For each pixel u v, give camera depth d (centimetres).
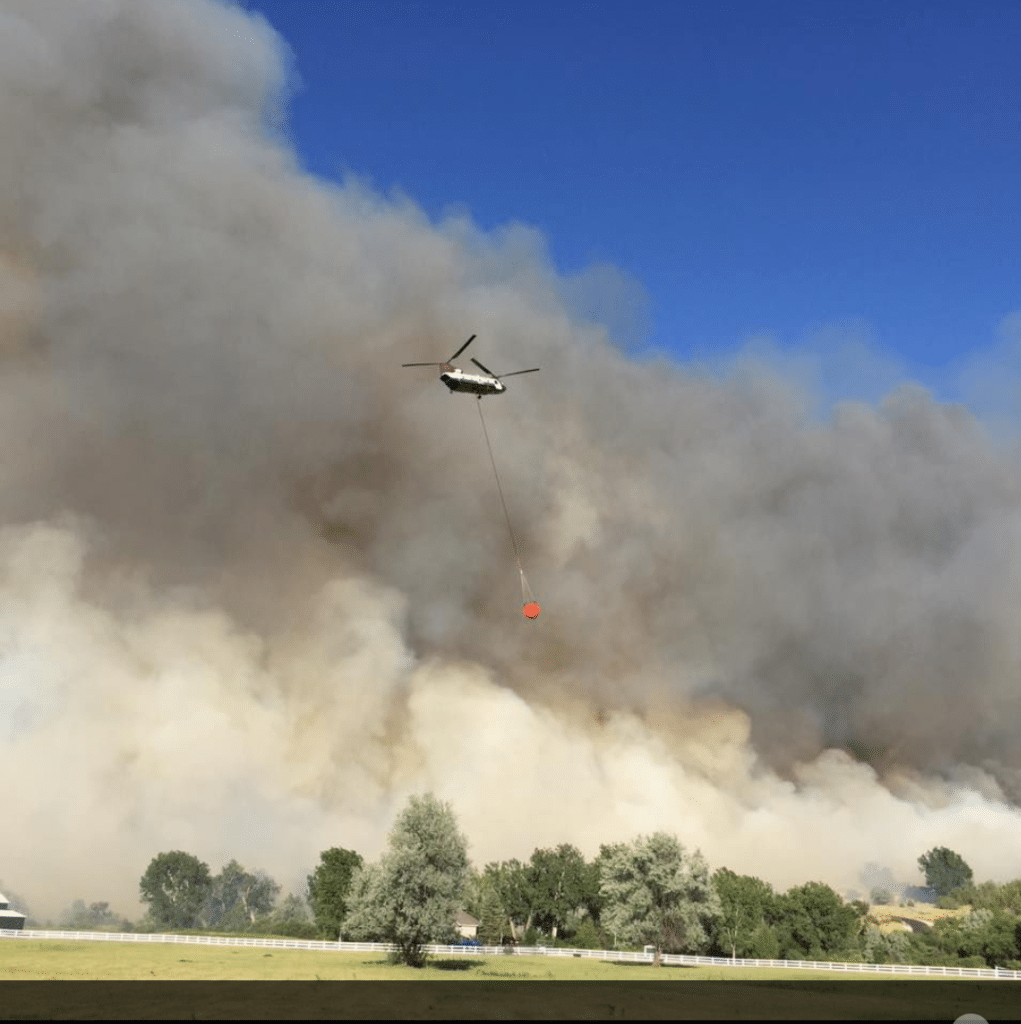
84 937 7450
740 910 8838
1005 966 7862
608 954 7806
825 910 8844
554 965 6184
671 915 6600
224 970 4556
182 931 9181
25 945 6362
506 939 9550
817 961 7850
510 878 10106
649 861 6700
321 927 8144
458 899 5288
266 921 13312
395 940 5316
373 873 5384
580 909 9962
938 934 9438
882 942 9031
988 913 9656
